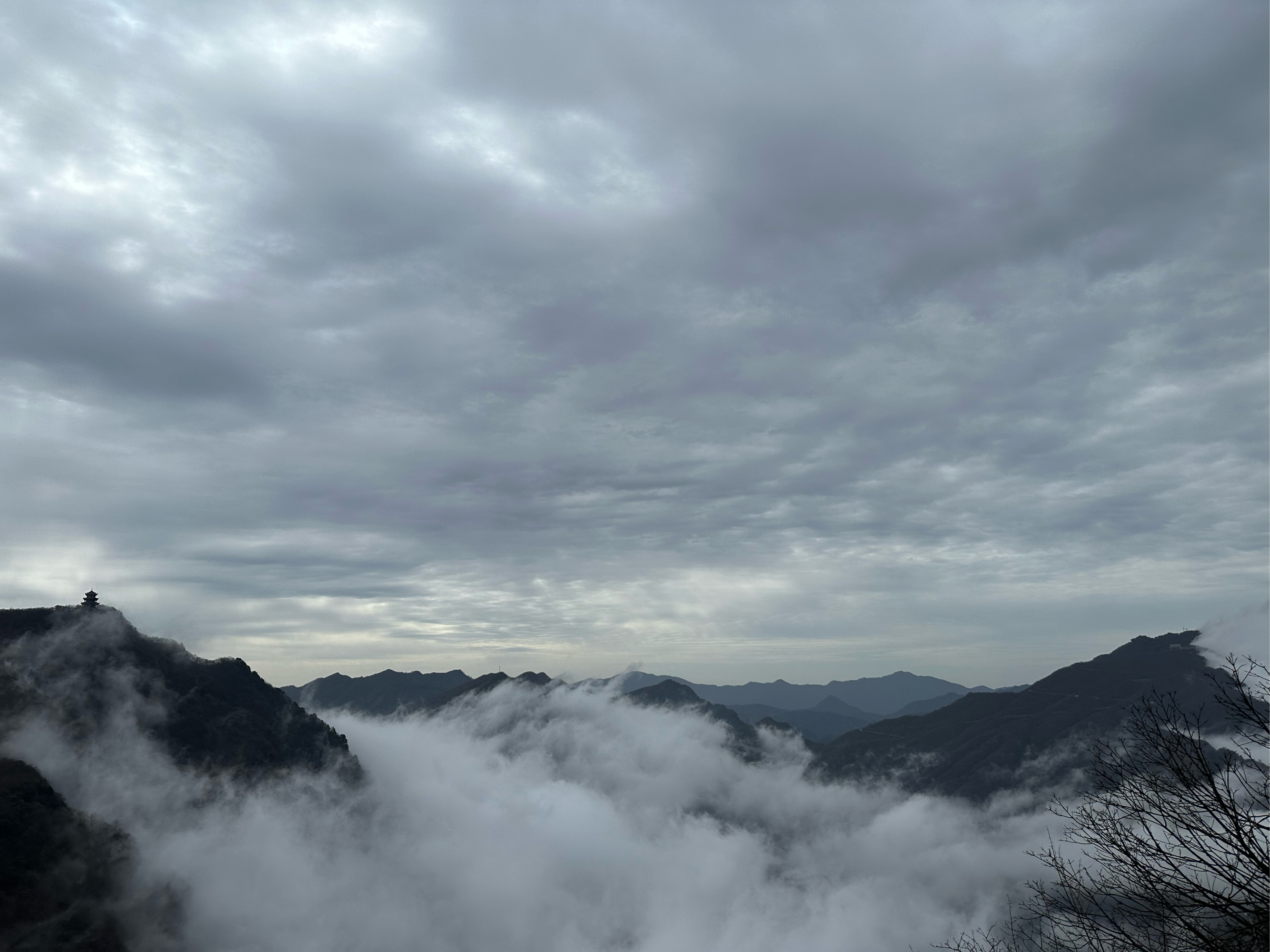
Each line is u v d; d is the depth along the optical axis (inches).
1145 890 483.8
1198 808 477.1
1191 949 456.8
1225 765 461.1
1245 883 451.5
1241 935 449.1
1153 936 471.2
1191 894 467.5
